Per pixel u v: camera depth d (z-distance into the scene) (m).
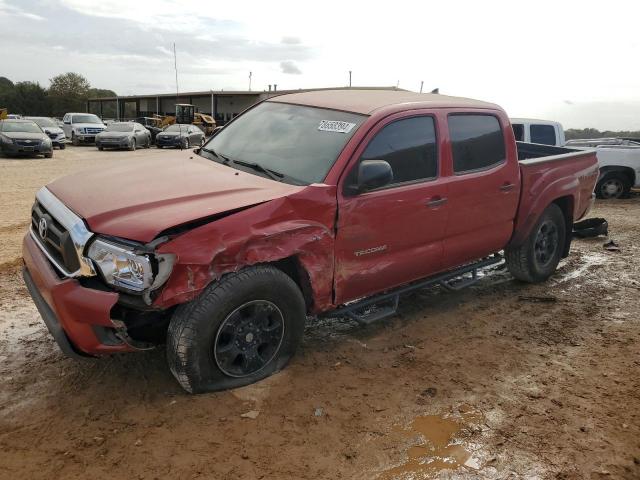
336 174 3.78
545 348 4.56
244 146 4.49
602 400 3.77
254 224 3.36
